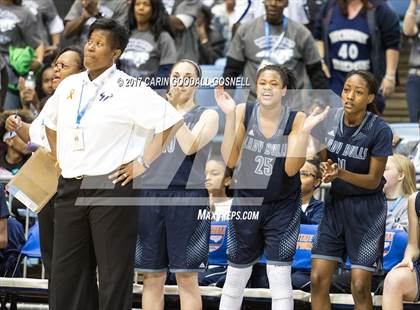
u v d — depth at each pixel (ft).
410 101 78.18
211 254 56.44
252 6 77.51
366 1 75.36
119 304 45.68
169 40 73.72
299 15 79.56
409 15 77.15
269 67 47.52
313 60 71.82
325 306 51.98
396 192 57.67
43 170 50.67
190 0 80.64
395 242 54.80
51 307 46.57
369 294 51.57
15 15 80.28
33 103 74.28
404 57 95.71
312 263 52.24
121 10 75.56
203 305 55.47
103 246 45.29
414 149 67.31
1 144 65.10
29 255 57.67
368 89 50.57
